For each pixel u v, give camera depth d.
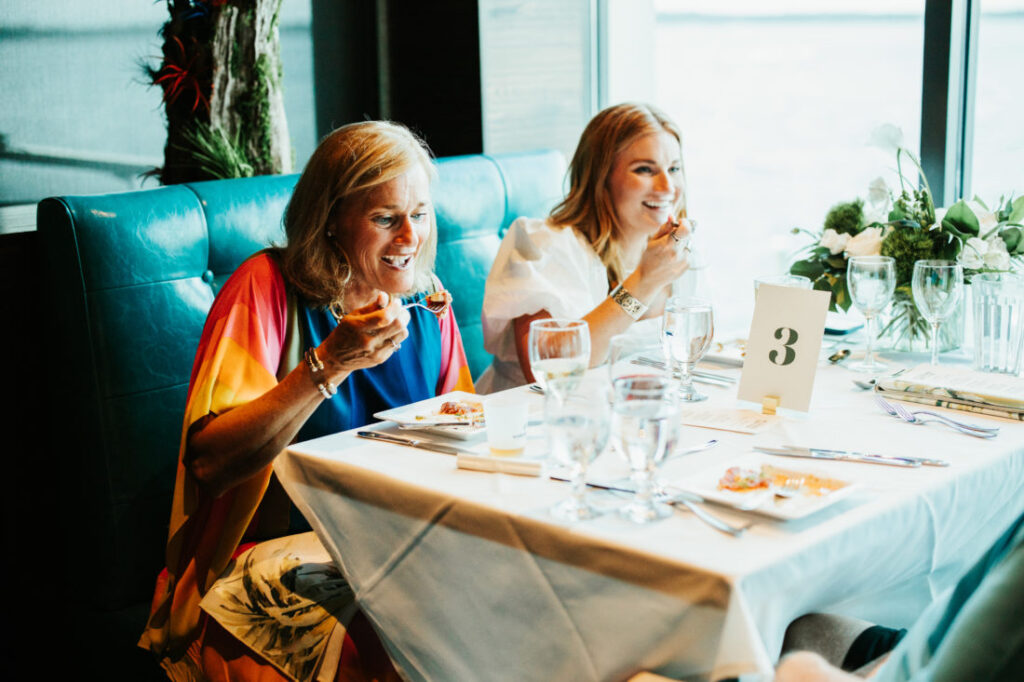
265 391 1.73
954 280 1.83
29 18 2.46
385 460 1.45
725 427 1.56
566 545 1.17
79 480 2.05
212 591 1.71
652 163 2.32
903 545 1.26
